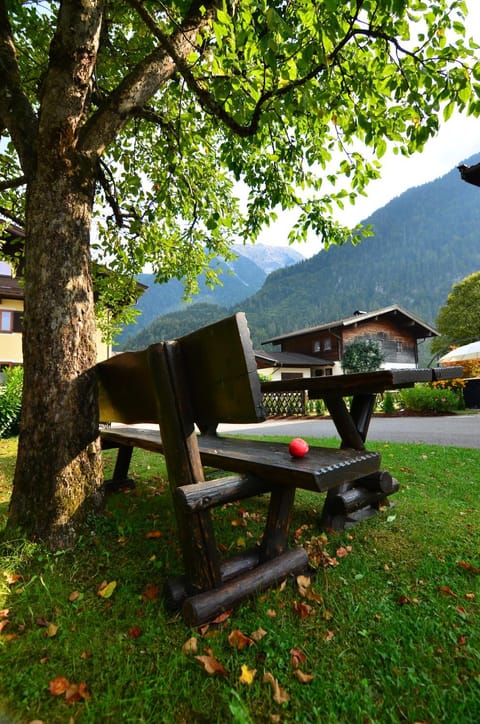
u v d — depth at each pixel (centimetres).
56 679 108
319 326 2616
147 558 177
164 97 411
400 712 99
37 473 191
